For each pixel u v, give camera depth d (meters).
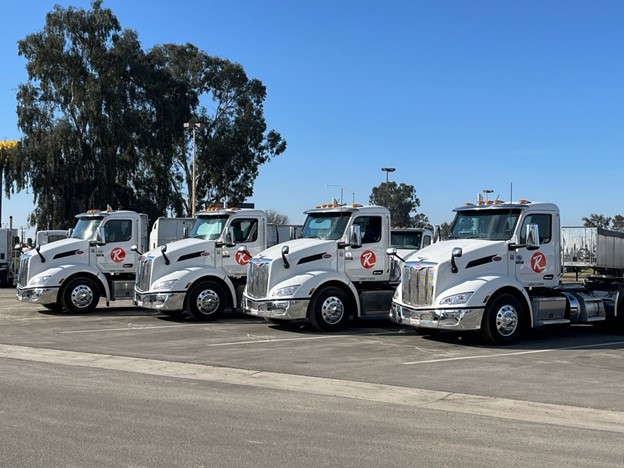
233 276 17.34
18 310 19.81
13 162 46.66
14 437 6.50
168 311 17.55
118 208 49.75
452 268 12.72
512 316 12.92
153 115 53.72
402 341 13.51
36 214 47.88
